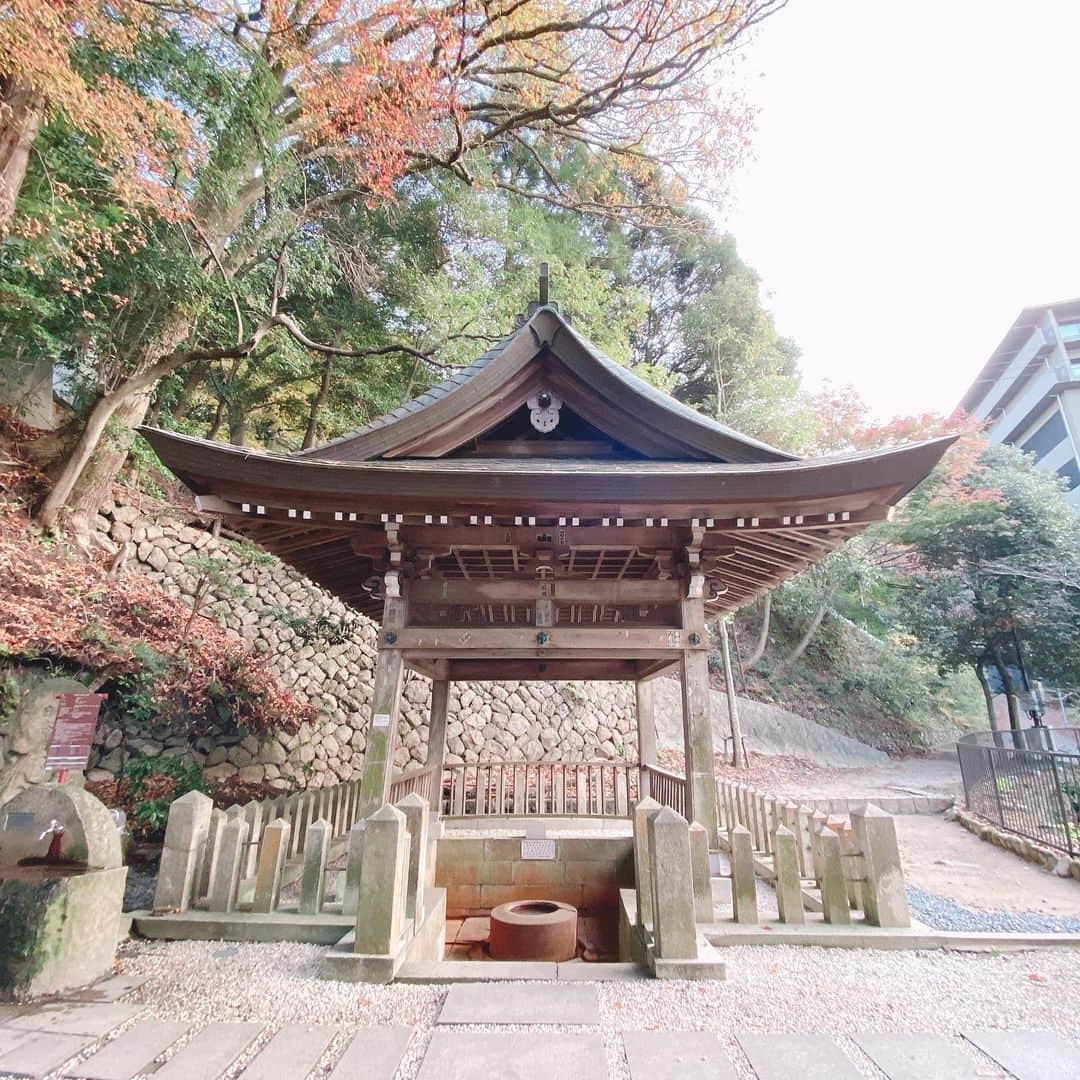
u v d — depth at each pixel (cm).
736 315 1858
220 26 738
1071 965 317
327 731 981
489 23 916
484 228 1307
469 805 884
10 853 320
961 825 882
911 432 1515
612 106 1047
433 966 313
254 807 436
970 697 1969
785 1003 275
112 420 815
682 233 1695
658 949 308
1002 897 539
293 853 497
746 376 1819
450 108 951
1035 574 1266
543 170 1355
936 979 301
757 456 485
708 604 720
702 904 362
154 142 676
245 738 841
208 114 773
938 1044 242
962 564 1387
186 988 292
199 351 812
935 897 540
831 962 319
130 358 808
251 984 296
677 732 1451
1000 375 2547
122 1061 231
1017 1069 226
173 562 921
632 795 852
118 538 873
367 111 888
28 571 651
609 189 1512
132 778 628
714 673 1753
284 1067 227
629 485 435
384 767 444
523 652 492
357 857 387
